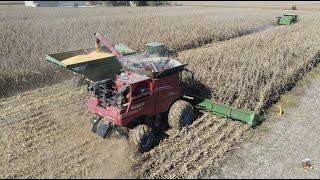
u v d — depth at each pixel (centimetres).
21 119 1148
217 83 1355
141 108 963
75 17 3519
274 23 3766
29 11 4762
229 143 1011
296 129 1105
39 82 1507
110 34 2300
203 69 1470
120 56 1157
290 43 2128
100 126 973
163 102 1038
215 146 993
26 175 843
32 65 1537
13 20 3050
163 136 1059
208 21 3359
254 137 1052
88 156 925
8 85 1410
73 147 970
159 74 993
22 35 2128
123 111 925
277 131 1090
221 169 889
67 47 1878
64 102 1302
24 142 1000
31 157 922
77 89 1445
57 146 976
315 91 1454
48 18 3347
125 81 945
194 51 2086
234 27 2920
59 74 1550
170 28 2725
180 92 1102
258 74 1443
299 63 1681
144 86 977
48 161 901
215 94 1333
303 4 9294
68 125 1109
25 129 1079
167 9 6175
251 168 894
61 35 2177
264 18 3912
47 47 1841
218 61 1666
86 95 1373
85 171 857
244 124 1130
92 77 1299
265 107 1268
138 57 1191
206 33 2561
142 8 6425
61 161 901
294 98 1370
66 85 1498
